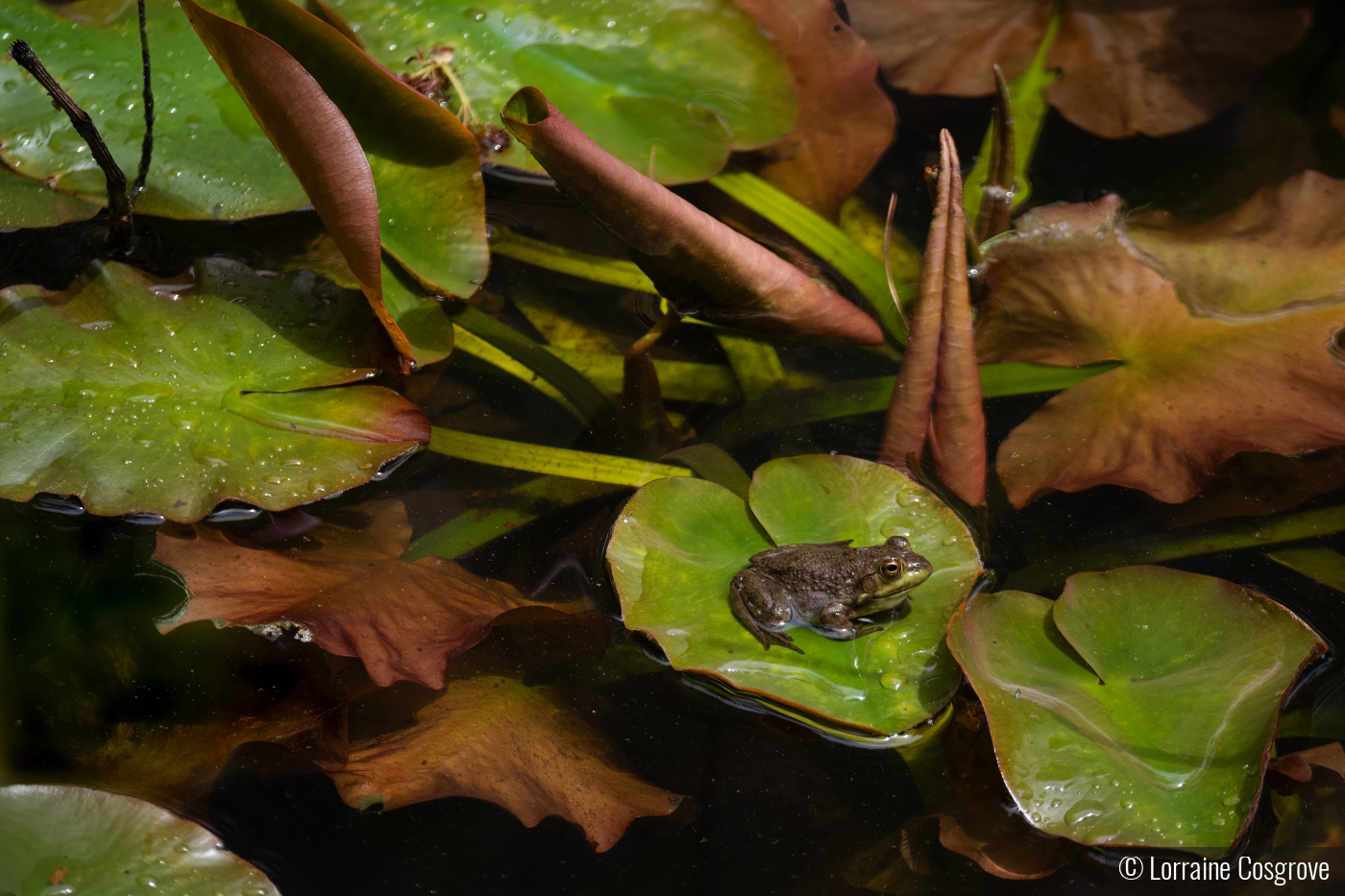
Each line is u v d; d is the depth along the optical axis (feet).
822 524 5.57
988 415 5.71
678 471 5.67
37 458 5.56
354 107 5.72
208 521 5.60
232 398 5.65
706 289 5.77
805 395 5.75
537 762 5.41
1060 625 5.46
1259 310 5.74
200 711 5.43
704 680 5.49
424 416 5.66
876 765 5.43
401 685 5.48
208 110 5.89
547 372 5.78
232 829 5.36
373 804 5.40
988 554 5.58
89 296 5.69
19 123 5.84
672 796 5.40
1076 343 5.76
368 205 5.56
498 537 5.61
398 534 5.60
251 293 5.73
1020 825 5.38
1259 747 5.34
